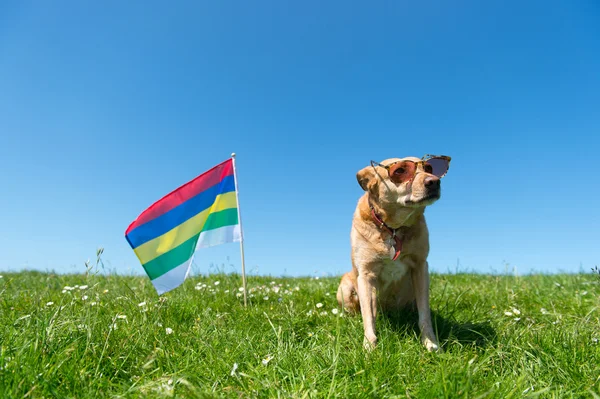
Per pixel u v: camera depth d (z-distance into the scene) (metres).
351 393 0.58
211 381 0.65
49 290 1.41
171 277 1.30
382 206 0.94
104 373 0.66
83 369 0.62
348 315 1.16
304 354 0.74
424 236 0.97
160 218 1.31
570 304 1.16
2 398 0.53
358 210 1.03
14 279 1.74
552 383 0.65
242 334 0.86
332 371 0.67
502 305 1.17
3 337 0.73
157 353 0.73
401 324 1.03
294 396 0.56
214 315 1.02
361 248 0.99
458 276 1.87
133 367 0.69
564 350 0.74
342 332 0.93
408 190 0.89
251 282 1.74
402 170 0.90
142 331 0.83
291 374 0.65
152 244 1.29
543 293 1.36
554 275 1.82
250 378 0.65
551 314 1.05
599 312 1.03
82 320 0.83
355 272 1.06
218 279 1.77
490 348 0.78
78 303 1.15
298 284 1.72
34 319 0.80
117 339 0.77
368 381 0.62
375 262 0.97
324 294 1.40
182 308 1.05
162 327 0.88
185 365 0.70
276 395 0.58
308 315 1.05
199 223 1.35
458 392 0.56
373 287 1.00
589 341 0.79
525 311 1.10
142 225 1.29
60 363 0.62
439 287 1.51
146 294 1.37
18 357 0.61
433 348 0.83
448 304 1.14
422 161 0.93
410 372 0.67
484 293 1.32
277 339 0.83
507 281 1.58
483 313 1.05
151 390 0.59
